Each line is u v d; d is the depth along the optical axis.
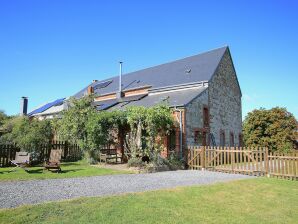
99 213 6.68
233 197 8.92
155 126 17.00
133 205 7.43
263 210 7.58
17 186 10.15
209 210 7.33
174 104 20.70
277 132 31.02
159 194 8.83
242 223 6.45
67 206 7.19
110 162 19.47
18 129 18.50
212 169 17.11
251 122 32.62
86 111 20.05
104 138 18.75
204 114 23.06
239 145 29.84
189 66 28.42
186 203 7.87
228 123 27.58
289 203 8.38
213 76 25.11
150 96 26.91
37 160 18.42
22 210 6.75
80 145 19.50
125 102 27.34
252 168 15.22
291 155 13.67
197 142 21.45
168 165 17.39
